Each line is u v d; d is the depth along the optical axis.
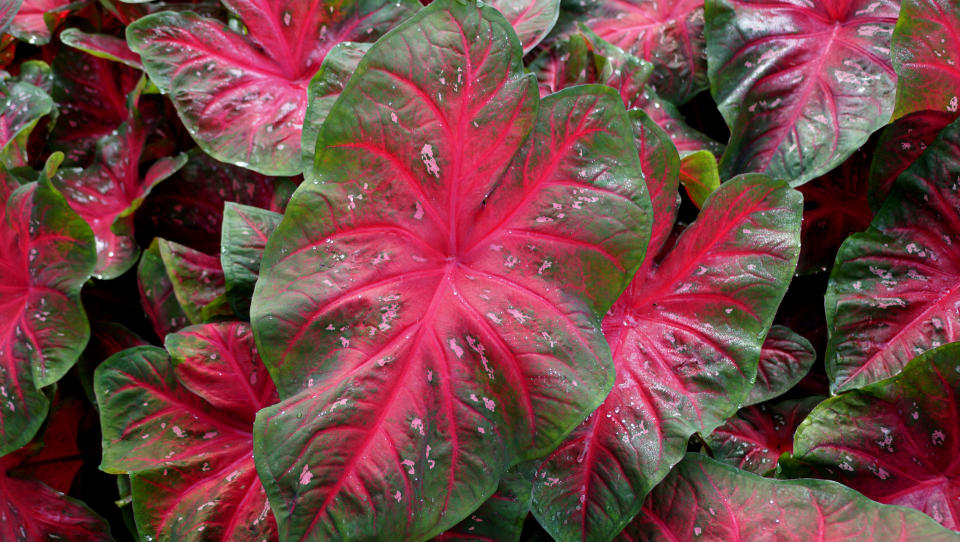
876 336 1.29
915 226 1.30
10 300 1.31
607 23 1.42
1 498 1.33
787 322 1.37
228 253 1.28
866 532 1.23
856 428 1.27
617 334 1.27
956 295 1.28
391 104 1.19
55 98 1.44
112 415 1.27
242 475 1.27
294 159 1.32
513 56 1.21
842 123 1.31
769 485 1.25
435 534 1.17
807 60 1.33
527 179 1.21
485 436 1.18
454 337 1.19
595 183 1.21
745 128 1.34
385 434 1.17
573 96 1.21
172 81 1.33
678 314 1.27
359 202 1.19
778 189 1.27
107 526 1.33
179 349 1.27
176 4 1.43
